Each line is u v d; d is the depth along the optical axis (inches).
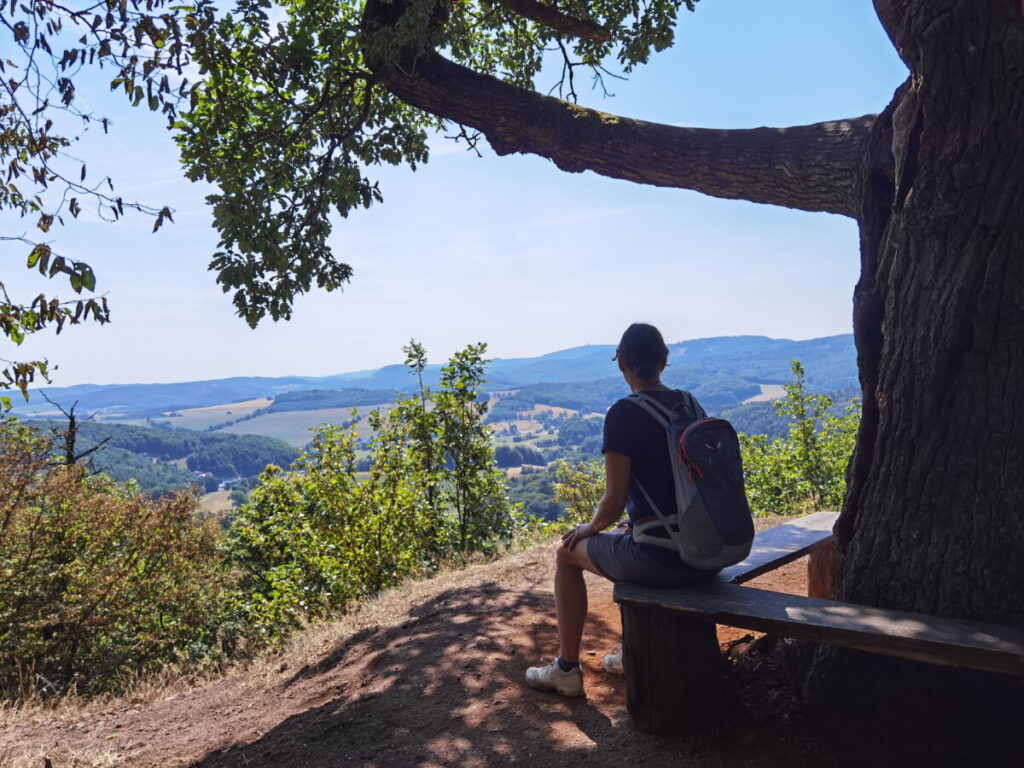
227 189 203.8
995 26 92.9
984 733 96.7
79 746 164.9
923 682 101.0
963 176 98.2
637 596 108.9
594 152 178.1
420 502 379.2
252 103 220.8
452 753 113.6
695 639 110.3
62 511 459.5
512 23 297.7
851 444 540.7
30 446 442.0
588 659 146.9
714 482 106.3
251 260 207.8
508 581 222.8
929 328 102.8
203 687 205.5
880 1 107.0
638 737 112.0
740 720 113.6
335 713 137.6
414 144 256.8
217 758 131.0
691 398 115.0
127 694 221.9
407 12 183.6
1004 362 97.2
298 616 317.4
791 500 555.2
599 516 112.0
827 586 163.2
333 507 353.4
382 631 191.9
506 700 130.6
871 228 121.0
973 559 99.6
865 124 136.9
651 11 268.5
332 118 225.0
